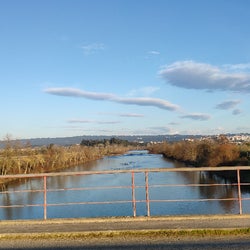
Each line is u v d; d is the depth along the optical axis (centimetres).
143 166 9325
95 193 4547
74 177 7050
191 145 10488
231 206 3441
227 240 915
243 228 983
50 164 10288
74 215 3186
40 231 1007
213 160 7775
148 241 923
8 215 3409
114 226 1050
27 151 9562
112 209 3384
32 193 4847
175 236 961
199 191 4484
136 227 1030
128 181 5822
